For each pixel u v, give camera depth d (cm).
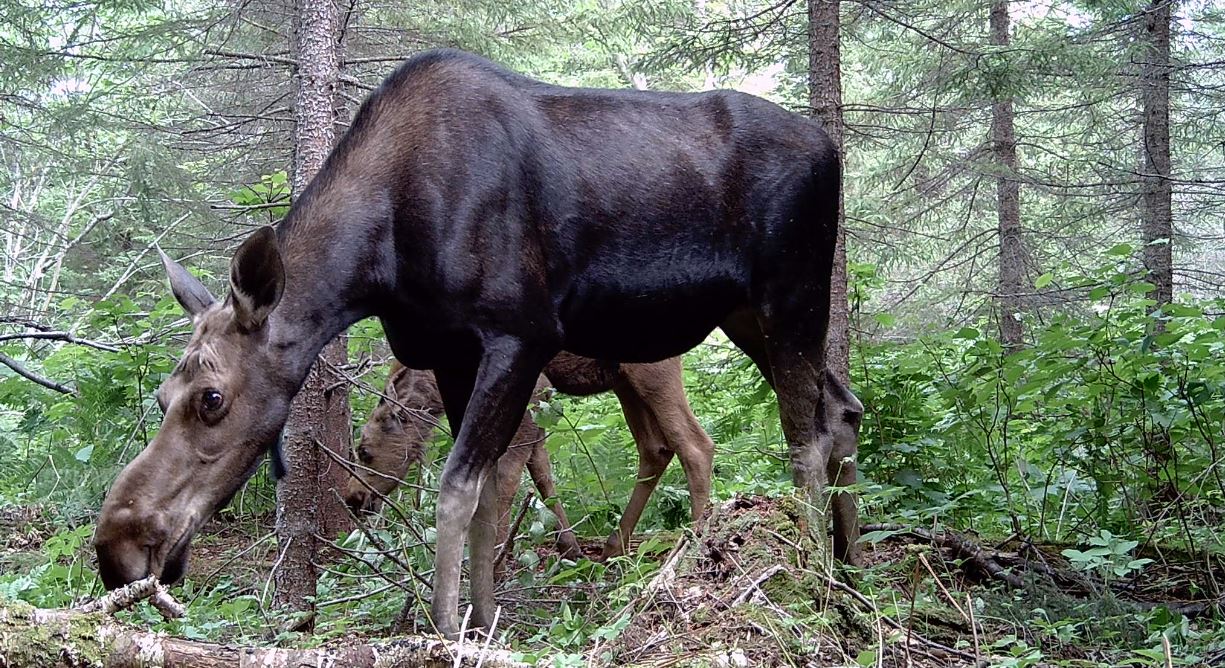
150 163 1062
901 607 461
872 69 1562
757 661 358
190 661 286
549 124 457
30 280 1518
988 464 704
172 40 1104
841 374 814
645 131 475
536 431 677
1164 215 1295
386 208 436
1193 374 635
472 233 430
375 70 1170
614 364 680
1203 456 640
